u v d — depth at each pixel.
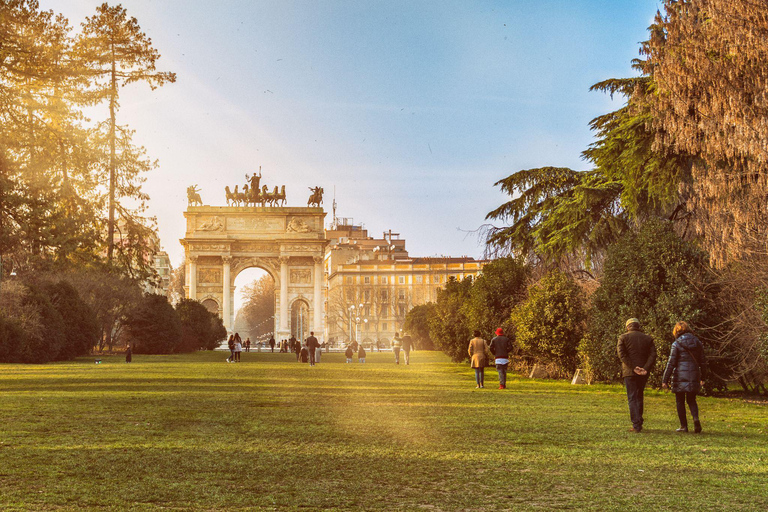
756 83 26.92
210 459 13.27
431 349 114.50
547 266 46.47
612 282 32.69
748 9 26.59
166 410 21.33
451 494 10.74
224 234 152.50
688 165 33.94
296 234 153.75
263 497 10.45
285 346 117.06
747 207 27.05
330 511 9.75
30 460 12.92
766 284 26.47
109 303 80.94
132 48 40.81
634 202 36.25
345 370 49.66
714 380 29.42
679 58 28.91
